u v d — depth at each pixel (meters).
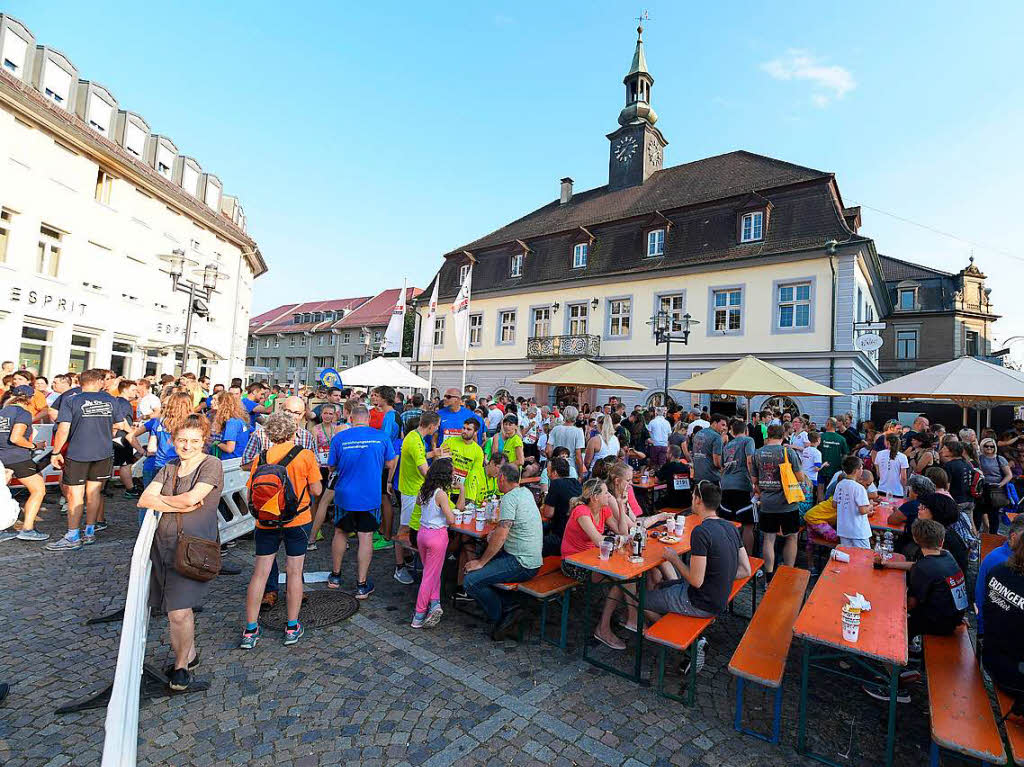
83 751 2.83
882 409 24.83
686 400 20.78
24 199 14.43
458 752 2.97
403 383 11.62
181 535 3.36
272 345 63.72
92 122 18.11
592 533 4.40
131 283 18.88
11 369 9.62
